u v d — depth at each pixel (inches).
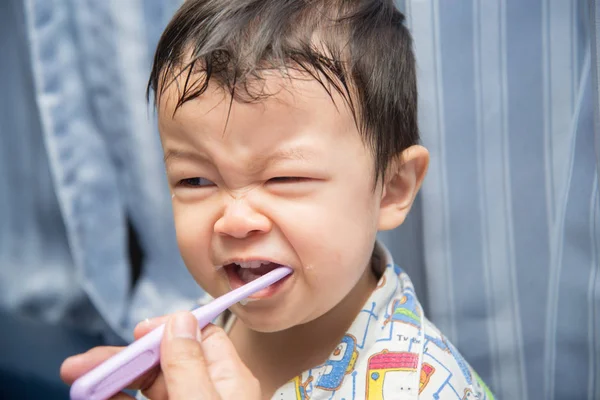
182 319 22.0
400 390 25.2
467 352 35.4
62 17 39.9
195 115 23.9
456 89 33.1
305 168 23.8
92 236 41.1
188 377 20.8
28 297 46.1
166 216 41.3
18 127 44.9
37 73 39.6
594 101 27.5
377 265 30.2
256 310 25.3
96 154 41.1
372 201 26.3
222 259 25.0
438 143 33.5
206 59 24.1
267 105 23.4
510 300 34.4
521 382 34.9
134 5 38.7
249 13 25.3
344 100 24.7
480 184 33.7
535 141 32.8
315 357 29.1
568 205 31.0
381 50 27.3
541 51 32.0
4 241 46.7
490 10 32.3
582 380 32.3
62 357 49.4
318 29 25.5
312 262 24.4
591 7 27.0
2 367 51.7
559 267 31.9
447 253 34.5
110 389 20.7
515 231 33.8
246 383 22.6
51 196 45.0
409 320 27.1
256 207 24.0
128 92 39.6
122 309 41.8
